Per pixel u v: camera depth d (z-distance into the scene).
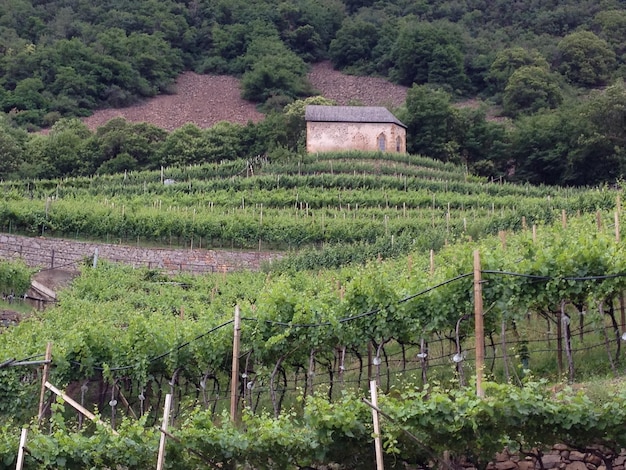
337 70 162.75
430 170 77.56
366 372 23.61
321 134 85.00
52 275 48.00
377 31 165.38
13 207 52.88
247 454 16.05
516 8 174.50
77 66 141.00
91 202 59.66
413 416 14.45
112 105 140.12
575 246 18.62
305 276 37.31
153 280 45.97
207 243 53.81
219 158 93.00
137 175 75.88
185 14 178.88
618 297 20.84
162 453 15.56
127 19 169.88
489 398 14.30
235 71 162.00
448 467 14.89
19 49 144.88
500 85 137.25
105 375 22.06
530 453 14.81
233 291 38.38
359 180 69.12
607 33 151.25
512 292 18.30
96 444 16.77
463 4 179.38
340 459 15.70
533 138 88.06
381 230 52.81
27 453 17.12
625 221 26.44
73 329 24.11
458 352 18.64
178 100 147.25
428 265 29.53
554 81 119.50
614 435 14.10
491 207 61.47
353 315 20.56
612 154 82.56
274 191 66.12
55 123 111.88
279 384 23.88
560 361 19.31
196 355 22.17
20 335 25.86
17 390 22.58
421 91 95.31
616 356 19.62
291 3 179.62
